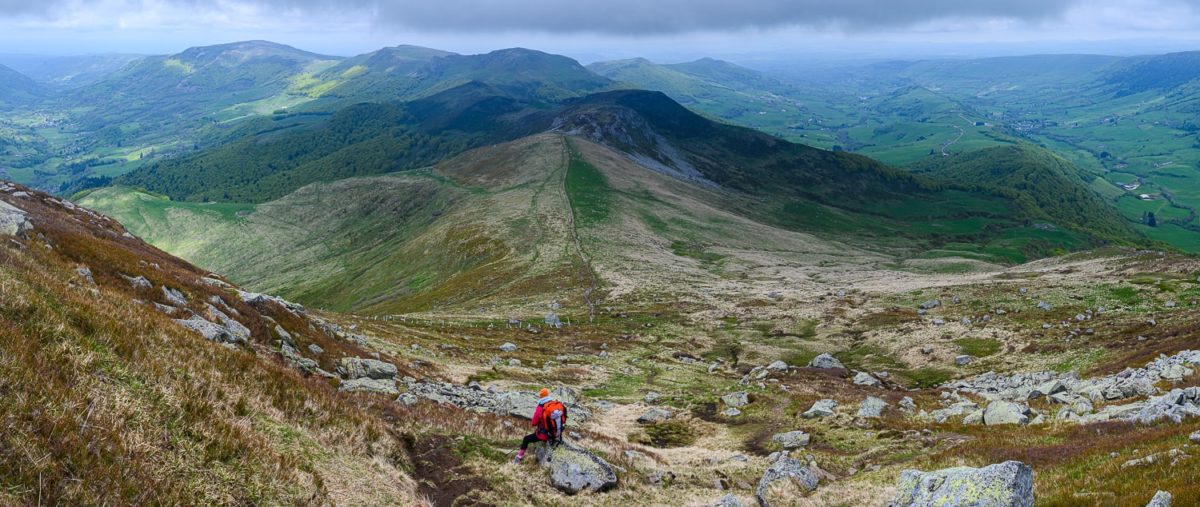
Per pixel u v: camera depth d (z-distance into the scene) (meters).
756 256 193.00
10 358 12.15
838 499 23.44
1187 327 67.31
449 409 30.42
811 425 40.44
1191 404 26.75
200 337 22.48
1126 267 122.50
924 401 50.78
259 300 44.47
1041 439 27.97
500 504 19.70
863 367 84.44
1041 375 60.16
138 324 19.31
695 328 107.81
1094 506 15.74
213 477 13.59
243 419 16.92
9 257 22.28
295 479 15.44
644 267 159.38
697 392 60.53
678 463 30.14
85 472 11.12
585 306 125.19
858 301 119.88
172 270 46.91
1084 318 89.88
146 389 14.92
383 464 19.45
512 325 106.62
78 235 40.75
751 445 37.84
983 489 14.92
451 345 74.25
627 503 21.94
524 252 177.00
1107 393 37.88
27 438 10.70
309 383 23.12
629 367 76.50
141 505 11.52
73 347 14.48
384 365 41.38
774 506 23.20
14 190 68.06
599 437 32.00
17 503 9.78
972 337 88.81
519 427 29.94
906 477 17.97
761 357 88.94
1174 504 13.55
